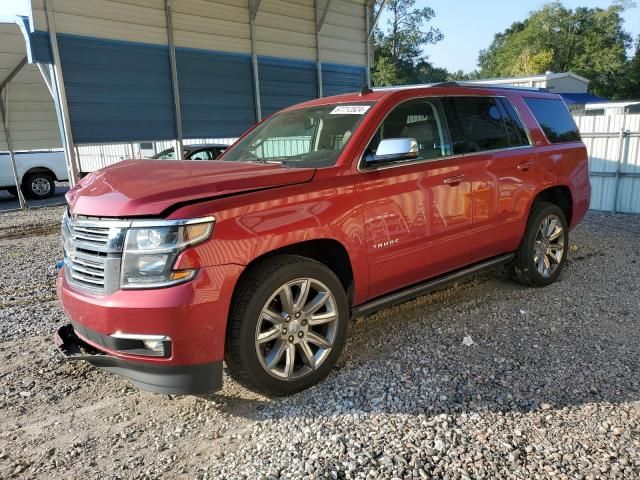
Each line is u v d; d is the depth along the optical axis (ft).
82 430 9.74
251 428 9.47
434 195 12.58
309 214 10.25
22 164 50.11
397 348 12.43
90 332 9.37
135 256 8.77
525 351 12.06
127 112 25.61
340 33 36.63
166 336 8.71
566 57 201.98
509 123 15.61
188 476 8.21
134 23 25.31
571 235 25.32
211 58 28.89
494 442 8.59
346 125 12.21
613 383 10.47
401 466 8.04
